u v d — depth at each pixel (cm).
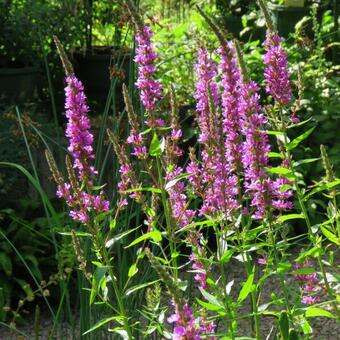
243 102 121
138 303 159
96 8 340
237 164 124
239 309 204
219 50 124
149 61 122
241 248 122
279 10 353
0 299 210
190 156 127
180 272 225
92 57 323
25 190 255
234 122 124
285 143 125
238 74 124
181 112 282
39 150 257
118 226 166
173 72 311
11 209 232
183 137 276
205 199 127
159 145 116
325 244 244
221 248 121
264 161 122
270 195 123
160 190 120
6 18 307
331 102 292
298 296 126
